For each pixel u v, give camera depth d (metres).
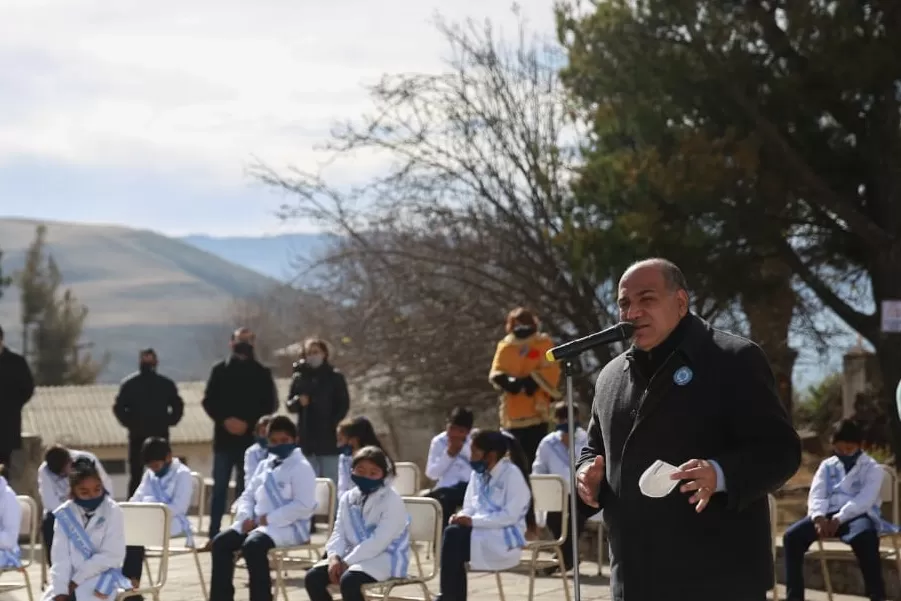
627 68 17.72
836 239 18.56
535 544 11.20
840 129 18.08
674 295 5.52
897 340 17.77
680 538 5.44
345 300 23.38
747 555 5.43
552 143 21.59
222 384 15.91
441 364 22.86
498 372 13.80
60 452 13.36
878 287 17.92
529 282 21.70
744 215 17.19
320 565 10.34
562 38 18.70
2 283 51.03
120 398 17.45
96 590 9.98
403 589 12.56
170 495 12.68
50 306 65.38
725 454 5.26
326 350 15.91
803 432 24.22
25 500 12.34
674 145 17.55
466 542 10.91
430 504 10.54
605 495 5.72
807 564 12.45
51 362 64.88
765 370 5.45
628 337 5.52
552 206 20.95
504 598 11.58
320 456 15.77
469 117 21.61
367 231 22.56
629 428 5.60
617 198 17.66
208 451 46.09
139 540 10.74
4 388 16.06
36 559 15.62
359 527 10.12
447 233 22.38
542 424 13.83
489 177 21.88
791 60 17.52
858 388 21.81
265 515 11.42
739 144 16.69
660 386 5.50
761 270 18.28
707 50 17.19
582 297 21.73
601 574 13.50
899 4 17.00
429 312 22.89
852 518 11.03
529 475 12.37
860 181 18.08
